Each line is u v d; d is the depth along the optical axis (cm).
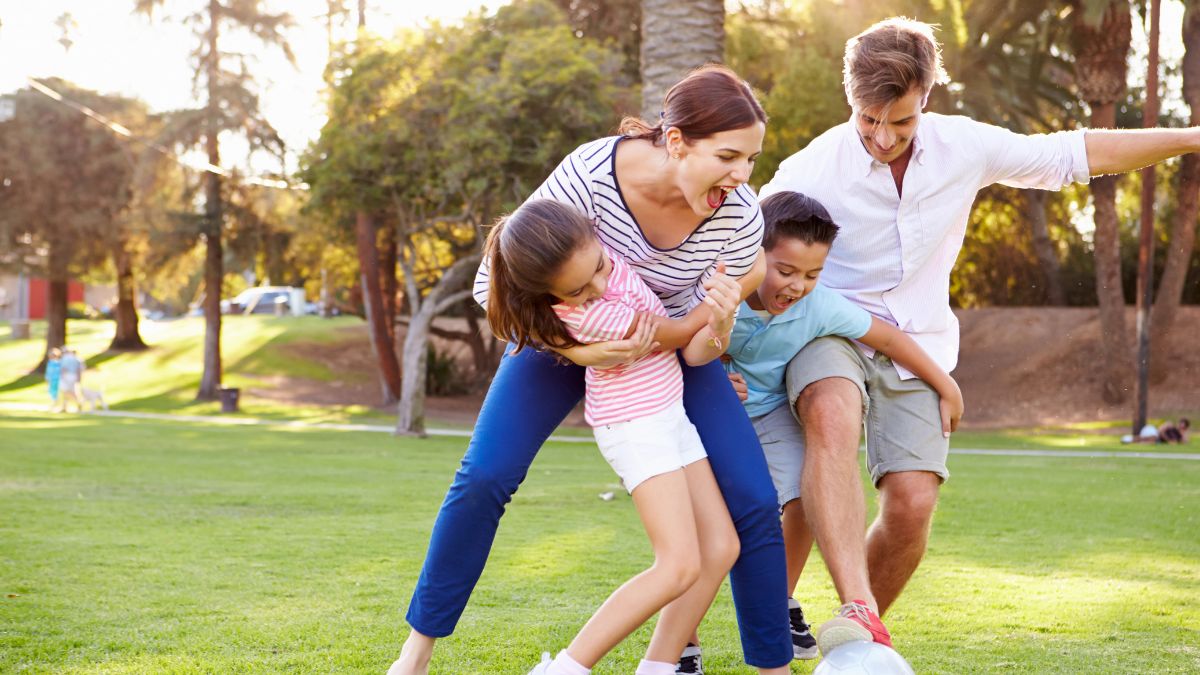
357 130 1961
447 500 299
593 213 300
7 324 4934
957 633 390
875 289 354
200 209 2992
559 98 1847
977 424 2394
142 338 3881
